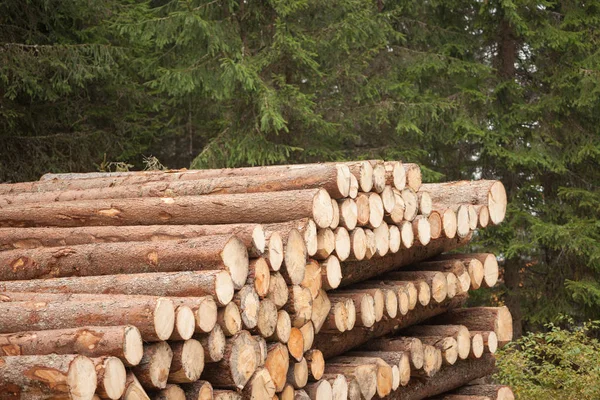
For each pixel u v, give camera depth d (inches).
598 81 556.4
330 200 218.8
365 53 549.6
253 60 519.8
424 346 259.0
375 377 237.0
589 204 574.2
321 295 224.7
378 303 242.4
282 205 215.0
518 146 589.0
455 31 622.2
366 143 626.8
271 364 202.8
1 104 552.7
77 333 167.3
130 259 201.8
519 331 595.8
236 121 550.6
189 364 178.4
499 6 577.6
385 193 240.2
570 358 371.6
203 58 525.7
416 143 604.4
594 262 573.3
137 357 166.4
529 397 373.1
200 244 193.5
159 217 231.5
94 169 619.8
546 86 612.4
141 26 521.7
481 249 576.7
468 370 292.4
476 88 590.9
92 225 243.6
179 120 684.7
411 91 569.0
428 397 286.0
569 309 591.2
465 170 619.2
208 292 184.1
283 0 506.0
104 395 158.4
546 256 621.0
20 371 155.4
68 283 199.2
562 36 563.8
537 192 602.9
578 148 593.3
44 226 251.1
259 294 197.0
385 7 613.0
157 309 170.6
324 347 237.1
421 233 254.7
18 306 183.8
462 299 294.7
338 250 222.4
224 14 533.6
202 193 242.2
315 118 531.2
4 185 308.2
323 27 547.5
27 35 569.9
